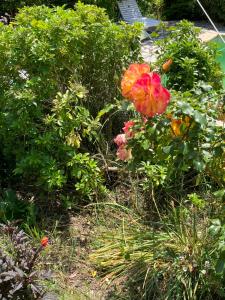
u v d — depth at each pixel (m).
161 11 10.86
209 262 3.03
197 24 10.80
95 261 3.38
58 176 3.65
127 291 3.15
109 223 3.69
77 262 3.40
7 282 2.57
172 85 4.40
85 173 3.79
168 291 2.99
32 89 3.81
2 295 2.56
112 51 4.31
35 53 3.79
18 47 3.86
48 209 3.89
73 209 3.88
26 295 2.60
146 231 3.48
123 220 3.56
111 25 4.31
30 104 3.70
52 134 3.77
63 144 3.80
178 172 3.54
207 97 2.81
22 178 4.12
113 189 4.05
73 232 3.65
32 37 3.86
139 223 3.62
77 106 3.90
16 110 3.76
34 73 3.95
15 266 2.62
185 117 2.61
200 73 4.49
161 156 2.85
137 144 2.89
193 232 3.20
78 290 3.18
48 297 2.99
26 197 3.99
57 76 4.10
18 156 3.88
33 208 3.78
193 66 4.38
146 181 3.77
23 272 2.58
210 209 3.36
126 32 4.39
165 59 4.50
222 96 2.89
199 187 3.78
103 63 4.34
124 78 2.65
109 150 4.21
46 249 3.44
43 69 3.83
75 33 3.96
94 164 3.82
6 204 3.77
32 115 3.81
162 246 3.23
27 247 2.87
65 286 3.20
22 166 3.74
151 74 2.63
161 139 2.78
